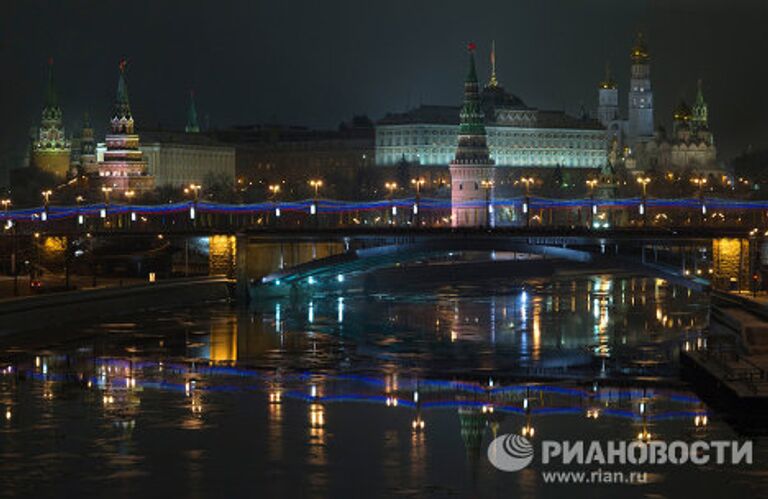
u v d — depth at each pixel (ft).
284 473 509.35
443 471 515.50
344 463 522.88
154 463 520.42
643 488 497.46
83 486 492.54
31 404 618.03
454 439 560.61
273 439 556.10
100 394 643.04
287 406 618.85
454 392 653.30
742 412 579.89
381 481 501.56
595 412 606.55
